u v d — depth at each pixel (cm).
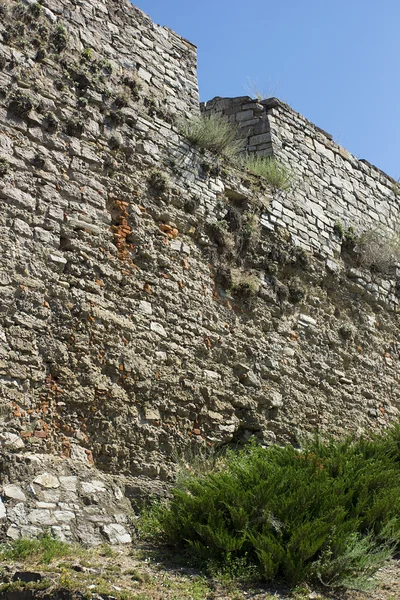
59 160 959
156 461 952
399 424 1205
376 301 1454
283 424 1164
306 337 1268
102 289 959
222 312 1120
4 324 838
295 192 1357
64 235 935
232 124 1436
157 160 1098
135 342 975
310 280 1316
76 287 928
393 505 868
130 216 1025
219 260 1144
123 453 919
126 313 979
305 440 1100
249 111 1433
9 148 905
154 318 1012
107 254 980
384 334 1458
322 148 1489
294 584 715
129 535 806
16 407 823
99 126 1029
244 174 1255
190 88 1230
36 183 923
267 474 858
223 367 1095
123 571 688
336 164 1505
